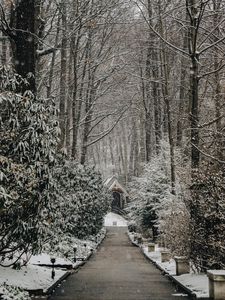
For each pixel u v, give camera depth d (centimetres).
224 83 2516
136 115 5344
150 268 1997
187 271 1577
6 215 1041
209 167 1449
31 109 1055
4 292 971
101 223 4488
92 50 3809
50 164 1108
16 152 1028
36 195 1066
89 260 2423
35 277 1307
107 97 4631
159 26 2795
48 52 1839
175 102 3856
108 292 1243
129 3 3052
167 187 3434
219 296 1055
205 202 1381
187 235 1553
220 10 2091
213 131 1759
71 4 2506
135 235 4178
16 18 1448
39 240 1166
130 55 3912
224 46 2347
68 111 3388
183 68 3080
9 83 1079
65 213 2231
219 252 1358
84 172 2978
